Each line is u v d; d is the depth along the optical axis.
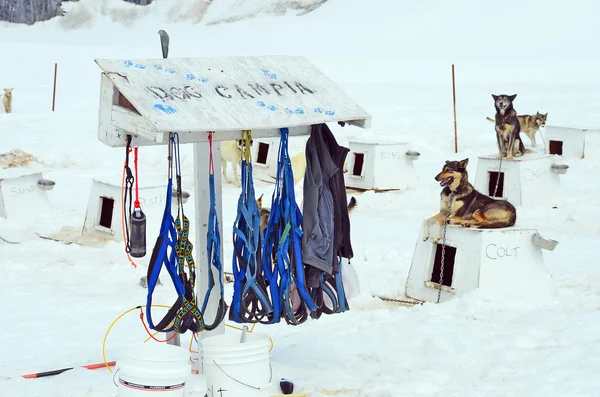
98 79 40.75
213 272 5.86
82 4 105.50
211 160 5.37
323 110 5.52
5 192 12.38
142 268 9.62
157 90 5.17
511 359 6.27
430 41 79.12
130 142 5.27
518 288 7.99
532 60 59.91
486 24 81.88
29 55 53.66
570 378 5.82
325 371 6.00
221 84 5.45
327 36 85.88
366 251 10.25
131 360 4.66
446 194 8.26
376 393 5.59
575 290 8.30
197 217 5.82
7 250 10.59
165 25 101.38
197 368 5.90
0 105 27.62
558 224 12.35
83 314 7.82
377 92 33.56
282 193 5.48
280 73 5.76
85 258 10.20
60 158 18.27
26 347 6.76
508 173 13.65
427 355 6.42
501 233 7.97
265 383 5.05
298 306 6.03
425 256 8.31
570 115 25.62
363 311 7.80
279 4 98.94
